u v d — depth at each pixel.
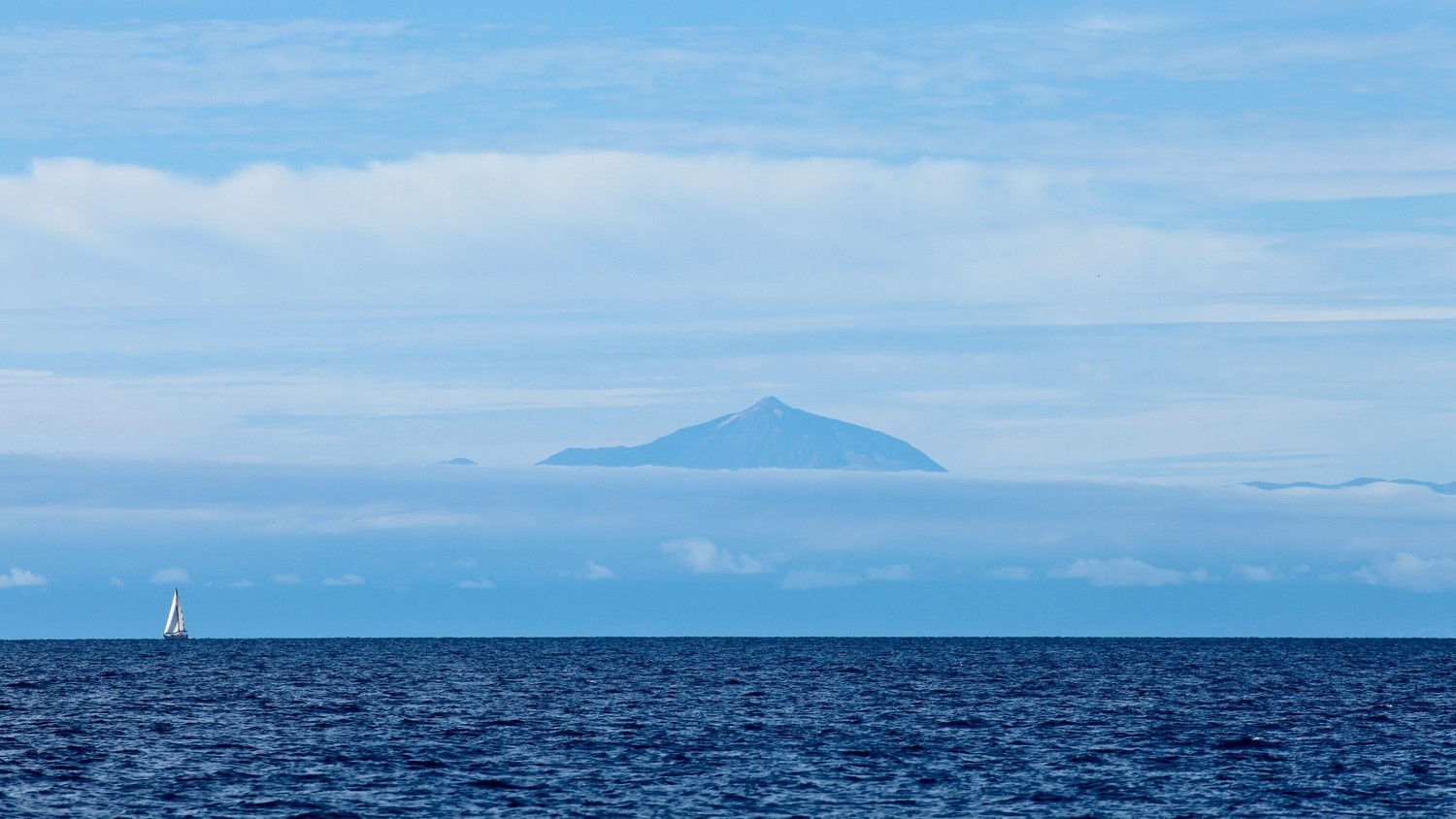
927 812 77.94
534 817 75.94
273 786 85.31
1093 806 79.88
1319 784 87.81
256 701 152.00
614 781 87.62
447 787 85.19
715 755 100.38
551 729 118.44
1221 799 82.50
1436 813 78.12
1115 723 125.44
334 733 115.00
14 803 78.88
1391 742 110.69
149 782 86.50
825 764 95.88
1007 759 98.75
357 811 77.25
